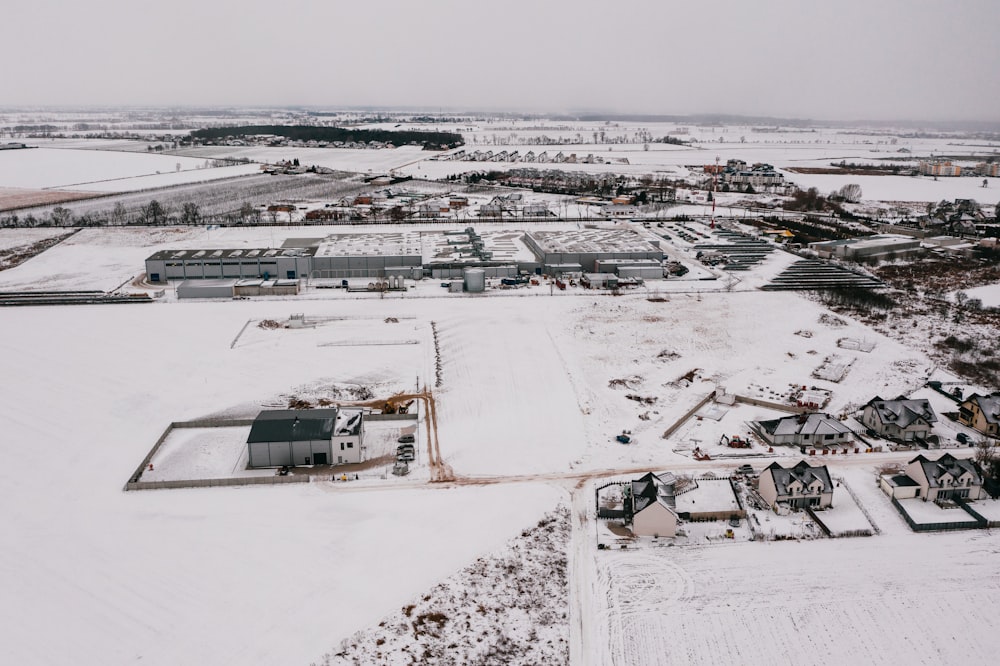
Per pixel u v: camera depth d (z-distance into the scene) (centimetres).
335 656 5284
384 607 5759
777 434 8419
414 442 8412
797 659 5281
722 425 8906
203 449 8238
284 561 6275
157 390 9662
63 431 8538
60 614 5600
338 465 7931
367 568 6203
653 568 6281
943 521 6875
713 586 6050
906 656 5303
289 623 5572
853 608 5772
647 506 6688
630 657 5303
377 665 5234
